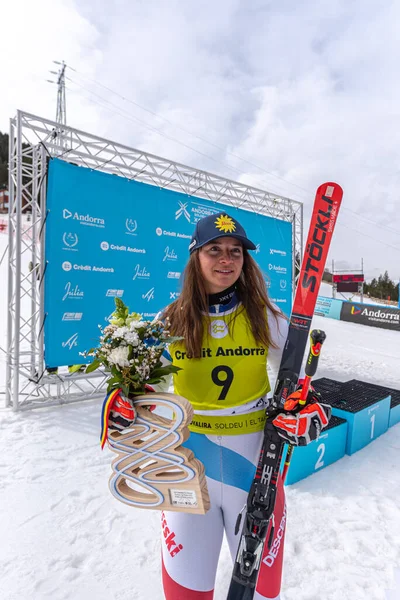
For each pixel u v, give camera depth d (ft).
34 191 14.52
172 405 3.24
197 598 3.63
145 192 16.70
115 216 15.72
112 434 3.51
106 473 9.82
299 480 9.33
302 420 3.53
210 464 3.85
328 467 10.07
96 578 6.20
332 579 6.11
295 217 25.04
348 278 76.79
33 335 14.89
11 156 14.11
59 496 8.67
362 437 11.31
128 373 3.41
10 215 14.29
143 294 16.67
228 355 3.90
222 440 3.87
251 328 3.98
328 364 26.05
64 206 14.28
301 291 4.28
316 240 4.36
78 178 14.65
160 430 3.31
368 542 7.03
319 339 3.48
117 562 6.58
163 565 3.85
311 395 3.85
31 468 9.98
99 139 15.39
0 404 15.12
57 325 14.26
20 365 14.90
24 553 6.75
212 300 4.01
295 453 9.16
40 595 5.83
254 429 3.95
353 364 26.63
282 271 24.13
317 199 4.54
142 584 6.09
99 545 7.02
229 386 3.86
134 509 8.21
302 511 8.00
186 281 4.05
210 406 3.88
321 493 8.74
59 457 10.68
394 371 25.07
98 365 3.65
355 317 54.65
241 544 3.48
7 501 8.43
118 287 15.85
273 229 23.44
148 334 3.56
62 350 14.42
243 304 4.07
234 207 20.97
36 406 14.61
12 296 14.62
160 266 17.30
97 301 15.24
